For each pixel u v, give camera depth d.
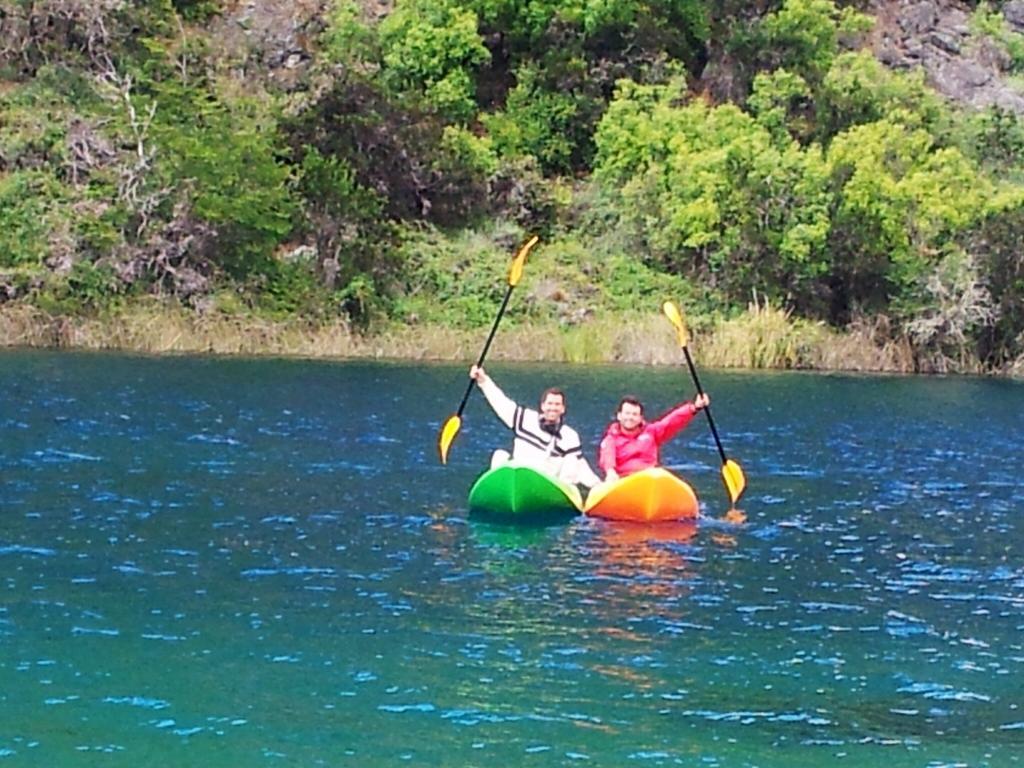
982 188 34.53
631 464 14.20
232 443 17.22
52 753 7.38
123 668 8.63
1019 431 21.05
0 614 9.64
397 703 8.17
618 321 32.75
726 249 33.97
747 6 40.75
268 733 7.70
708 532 12.99
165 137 32.72
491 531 12.74
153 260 31.33
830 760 7.58
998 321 33.09
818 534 13.04
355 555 11.62
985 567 11.85
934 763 7.59
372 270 32.69
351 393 22.83
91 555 11.34
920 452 18.59
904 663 9.16
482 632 9.54
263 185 32.44
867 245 33.56
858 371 32.03
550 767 7.37
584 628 9.71
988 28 45.34
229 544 11.87
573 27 39.19
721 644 9.45
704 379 27.89
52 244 30.97
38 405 19.89
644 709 8.21
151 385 22.81
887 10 44.81
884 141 34.72
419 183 34.84
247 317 30.97
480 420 20.20
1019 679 8.91
